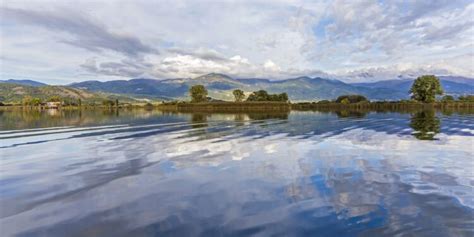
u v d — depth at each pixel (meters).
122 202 9.34
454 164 13.65
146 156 16.52
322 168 13.21
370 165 13.65
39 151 18.61
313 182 11.09
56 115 70.25
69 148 19.52
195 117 54.59
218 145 19.94
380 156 15.65
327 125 34.09
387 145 19.22
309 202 9.01
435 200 9.01
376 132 26.56
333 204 8.80
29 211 8.71
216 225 7.53
